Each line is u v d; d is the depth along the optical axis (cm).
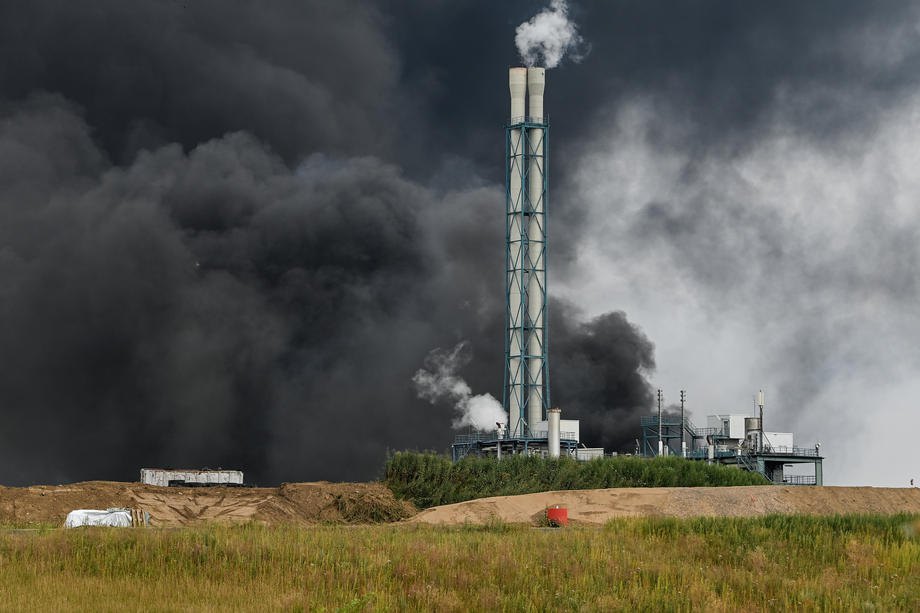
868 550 9969
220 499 17162
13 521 14600
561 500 16638
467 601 7556
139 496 16388
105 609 6900
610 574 8469
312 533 9919
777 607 7888
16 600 7069
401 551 8762
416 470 18388
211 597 7362
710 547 10044
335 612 7019
